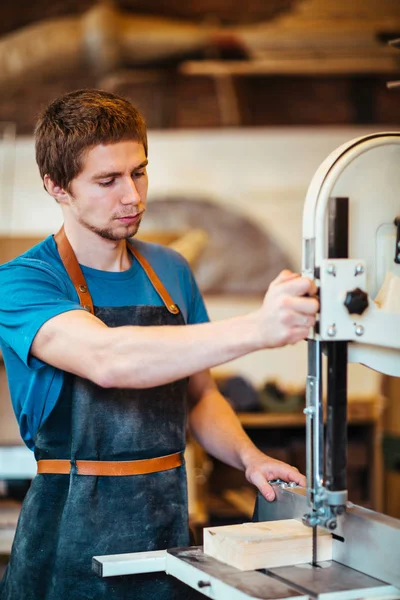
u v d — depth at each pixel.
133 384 1.35
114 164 1.57
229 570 1.31
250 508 4.51
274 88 5.10
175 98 5.08
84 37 4.93
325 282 1.22
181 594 1.64
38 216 5.09
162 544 1.66
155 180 5.16
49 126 1.62
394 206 1.31
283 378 5.21
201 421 1.89
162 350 1.31
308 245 1.28
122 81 5.03
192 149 5.14
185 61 5.04
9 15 4.93
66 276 1.70
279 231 5.21
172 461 1.72
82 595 1.60
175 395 1.74
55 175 1.63
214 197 5.18
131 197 1.59
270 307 1.22
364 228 1.30
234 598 1.21
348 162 1.28
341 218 1.26
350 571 1.33
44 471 1.68
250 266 5.21
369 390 5.17
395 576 1.25
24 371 1.64
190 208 5.18
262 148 5.15
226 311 5.22
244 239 5.20
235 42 5.02
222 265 5.21
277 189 5.18
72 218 1.70
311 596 1.22
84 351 1.40
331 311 1.22
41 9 4.93
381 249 1.31
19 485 3.05
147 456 1.68
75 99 1.61
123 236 1.63
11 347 1.59
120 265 1.77
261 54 5.05
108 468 1.65
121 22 4.95
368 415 4.68
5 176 5.05
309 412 1.31
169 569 1.42
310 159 5.16
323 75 5.09
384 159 1.31
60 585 1.60
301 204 5.19
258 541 1.33
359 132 5.14
